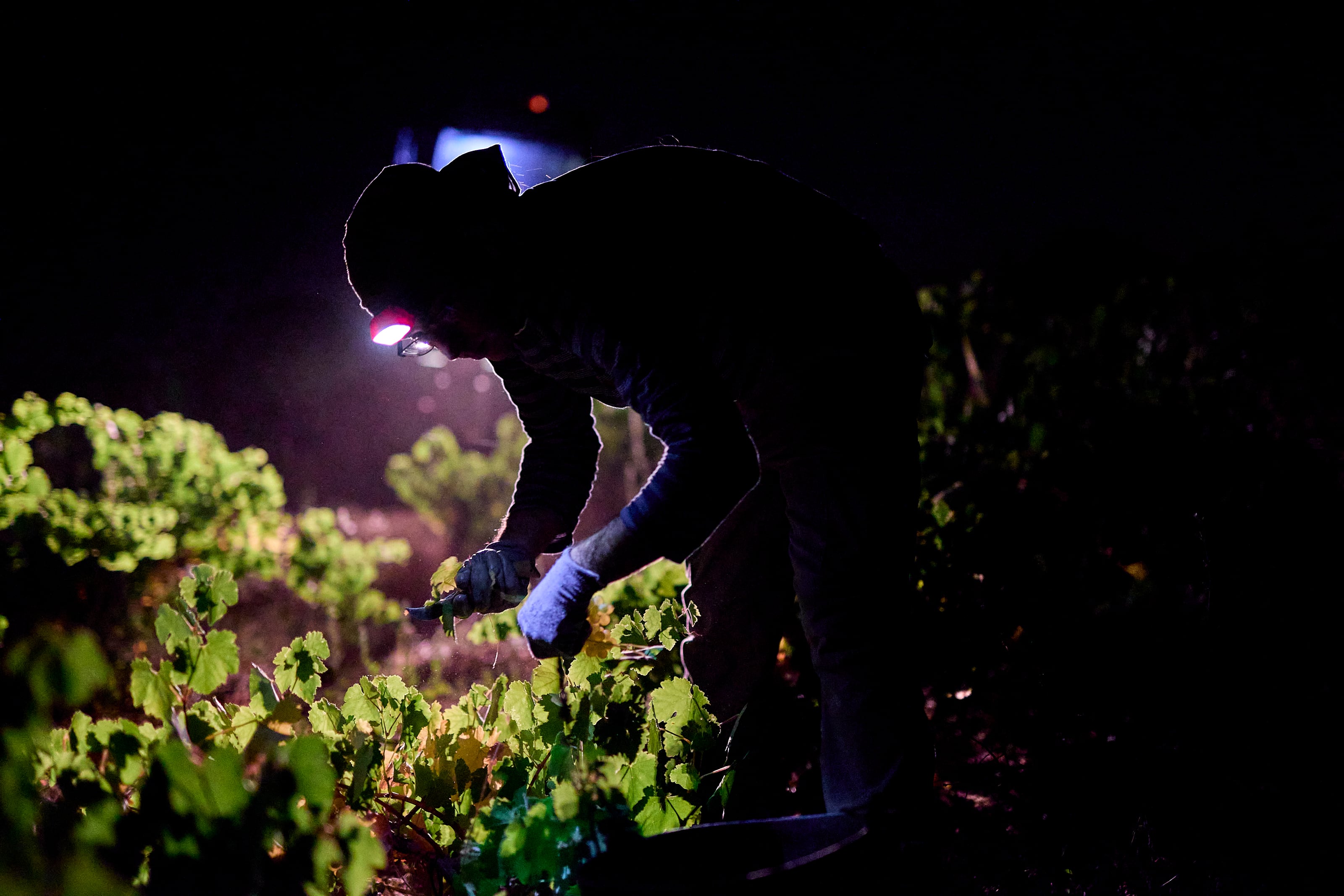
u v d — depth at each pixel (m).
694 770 2.13
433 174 1.70
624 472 7.52
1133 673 3.18
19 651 1.17
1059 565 3.41
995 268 8.25
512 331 1.78
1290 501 3.98
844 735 1.86
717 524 1.71
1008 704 3.07
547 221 1.76
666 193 1.86
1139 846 2.47
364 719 1.92
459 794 1.88
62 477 5.10
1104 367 5.80
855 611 1.89
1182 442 4.13
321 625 4.29
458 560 2.00
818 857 1.55
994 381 6.34
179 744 1.29
